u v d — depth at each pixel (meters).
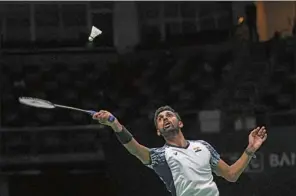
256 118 20.78
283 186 20.58
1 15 20.14
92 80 20.33
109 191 20.20
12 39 20.16
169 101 20.55
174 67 20.62
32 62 20.20
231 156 20.55
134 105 20.41
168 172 10.65
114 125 10.64
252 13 20.84
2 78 20.08
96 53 20.39
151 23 20.61
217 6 20.78
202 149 10.73
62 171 20.12
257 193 20.55
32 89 20.14
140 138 20.20
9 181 19.95
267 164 20.61
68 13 20.36
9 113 20.00
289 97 20.83
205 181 10.52
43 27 20.25
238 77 20.80
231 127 20.69
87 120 20.22
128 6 20.55
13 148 19.98
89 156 20.20
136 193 20.25
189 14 20.72
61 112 20.17
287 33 20.83
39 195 20.05
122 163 20.23
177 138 10.84
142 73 20.52
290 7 20.83
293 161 20.69
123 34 20.52
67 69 20.27
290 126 20.77
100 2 20.44
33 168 20.05
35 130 20.09
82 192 20.19
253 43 20.80
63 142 20.16
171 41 20.64
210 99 20.69
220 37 20.77
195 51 20.72
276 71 20.86
